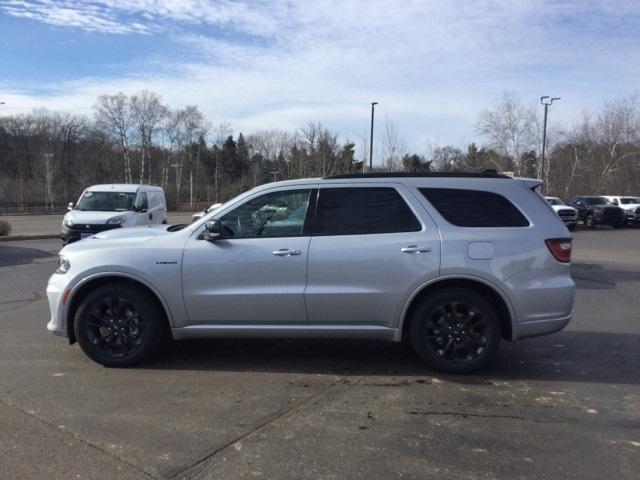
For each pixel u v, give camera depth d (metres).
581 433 4.01
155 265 5.25
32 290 9.93
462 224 5.18
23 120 97.38
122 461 3.52
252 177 88.44
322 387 4.91
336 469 3.45
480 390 4.87
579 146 47.06
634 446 3.80
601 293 9.98
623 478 3.37
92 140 92.44
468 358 5.21
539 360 5.76
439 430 4.04
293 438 3.88
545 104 38.91
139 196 15.59
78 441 3.79
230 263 5.21
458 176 5.38
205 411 4.34
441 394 4.76
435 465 3.51
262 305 5.21
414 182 5.32
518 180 5.37
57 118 97.56
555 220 5.27
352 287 5.15
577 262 15.19
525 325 5.13
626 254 17.64
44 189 78.75
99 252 5.34
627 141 45.69
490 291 5.19
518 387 4.95
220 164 98.75
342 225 5.25
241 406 4.45
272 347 6.14
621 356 5.93
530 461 3.57
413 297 5.14
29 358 5.66
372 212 5.27
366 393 4.77
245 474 3.38
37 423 4.08
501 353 6.01
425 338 5.21
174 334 5.36
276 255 5.18
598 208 31.81
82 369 5.33
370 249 5.13
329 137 47.00
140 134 83.19
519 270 5.09
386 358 5.76
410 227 5.20
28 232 24.42
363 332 5.23
